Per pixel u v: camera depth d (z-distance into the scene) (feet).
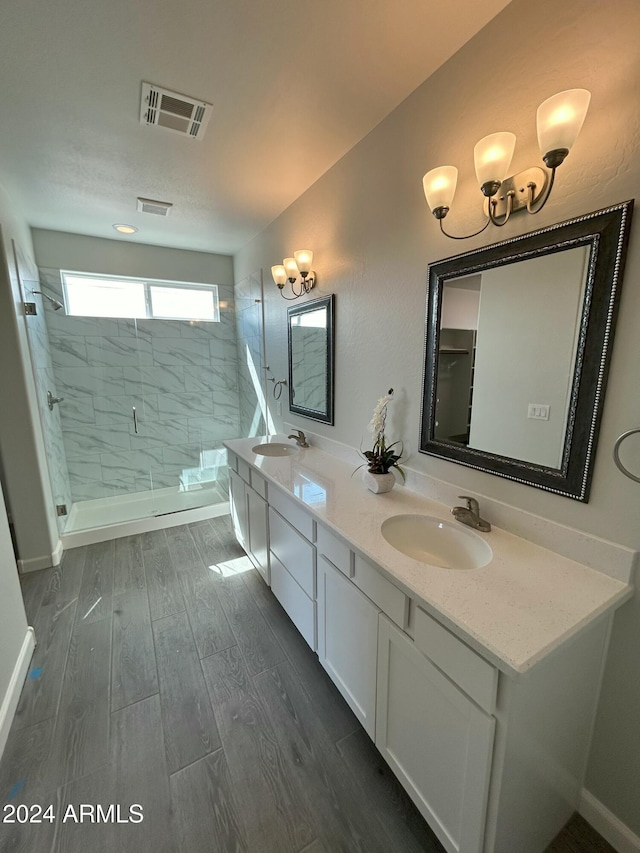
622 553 3.17
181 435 12.84
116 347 11.50
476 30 3.89
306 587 5.44
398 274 5.39
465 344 4.43
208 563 8.63
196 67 4.38
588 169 3.13
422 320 5.04
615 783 3.45
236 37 3.97
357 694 4.36
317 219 7.27
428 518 4.59
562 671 2.96
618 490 3.16
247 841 3.54
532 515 3.86
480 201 4.10
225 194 7.79
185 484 13.05
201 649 5.97
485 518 4.37
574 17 3.09
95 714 4.85
